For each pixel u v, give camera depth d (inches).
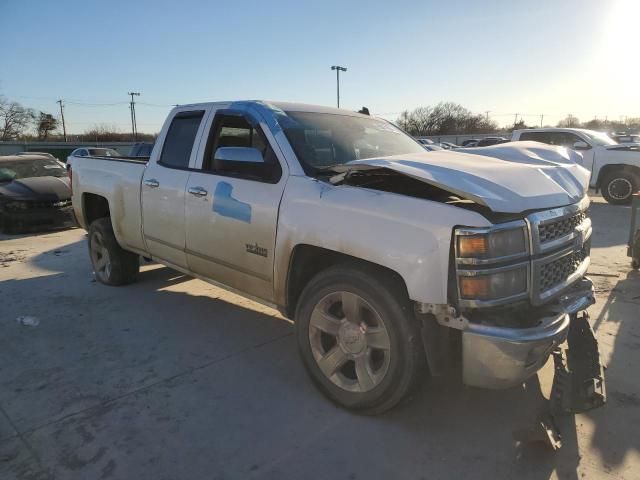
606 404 127.3
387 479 101.3
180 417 123.3
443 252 101.7
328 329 125.3
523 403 129.0
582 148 523.2
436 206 106.1
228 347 164.4
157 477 102.1
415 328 110.1
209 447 111.6
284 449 110.7
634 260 245.4
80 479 101.5
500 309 104.0
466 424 119.7
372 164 116.7
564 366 119.4
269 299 143.4
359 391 120.4
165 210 176.4
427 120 3270.2
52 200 391.5
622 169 501.0
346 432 116.6
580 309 118.1
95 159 228.4
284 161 137.8
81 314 195.3
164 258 186.7
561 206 114.1
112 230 222.5
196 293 220.8
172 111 186.5
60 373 146.6
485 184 106.1
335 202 120.6
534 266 105.6
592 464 105.0
